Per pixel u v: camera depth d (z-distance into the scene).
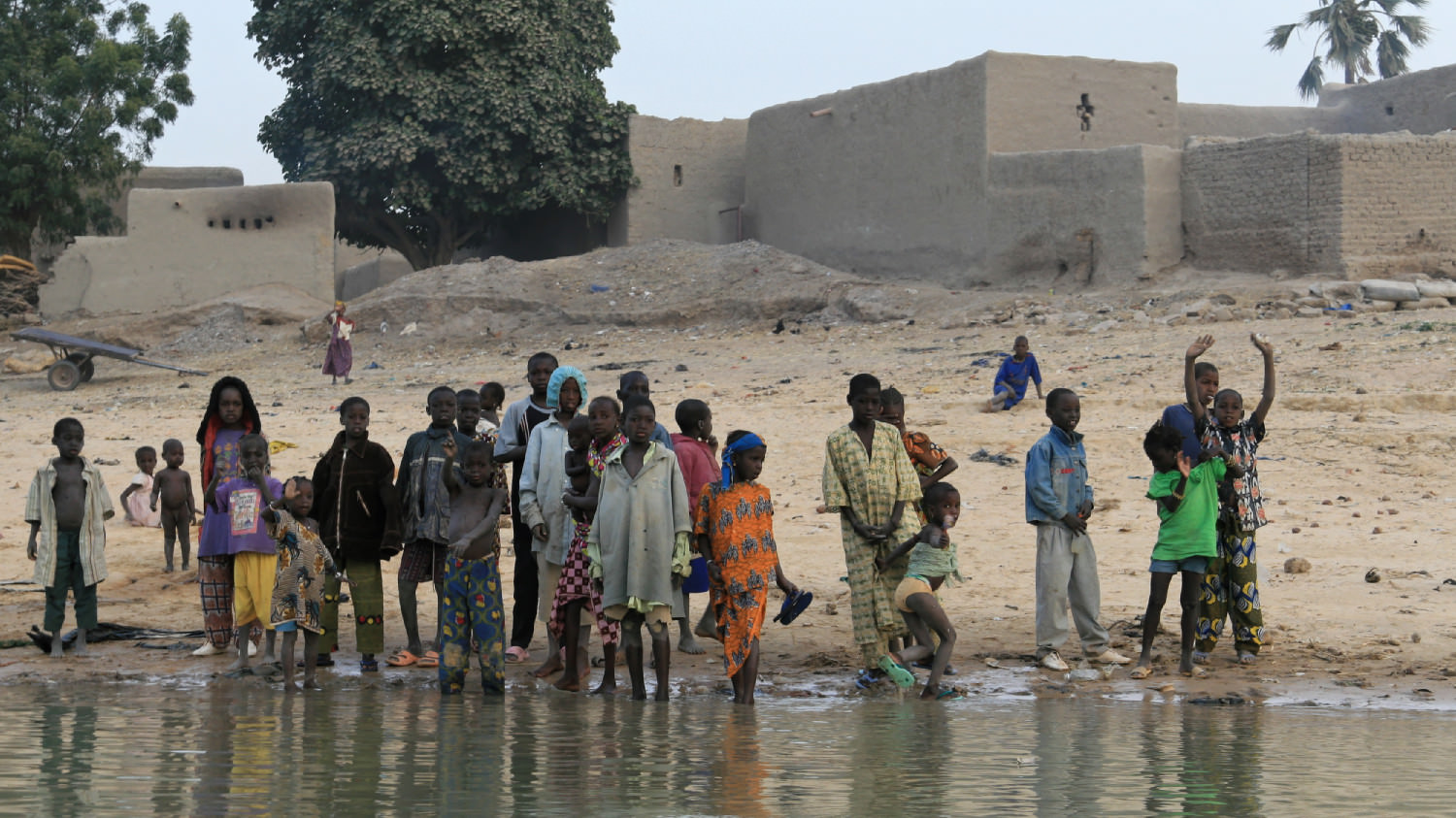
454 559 7.05
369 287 42.78
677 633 8.86
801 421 16.80
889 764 4.97
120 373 27.55
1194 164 25.59
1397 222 23.72
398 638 8.76
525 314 29.59
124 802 4.23
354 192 33.78
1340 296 22.62
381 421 18.19
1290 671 7.38
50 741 5.44
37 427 19.20
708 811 4.11
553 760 5.05
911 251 29.53
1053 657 7.59
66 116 34.50
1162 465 7.47
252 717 6.16
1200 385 7.89
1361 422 14.99
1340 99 33.41
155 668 7.88
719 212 35.19
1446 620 8.38
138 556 11.44
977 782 4.60
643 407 6.82
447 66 33.38
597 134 33.81
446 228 35.06
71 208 36.22
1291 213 24.11
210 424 8.09
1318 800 4.29
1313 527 11.29
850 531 7.13
